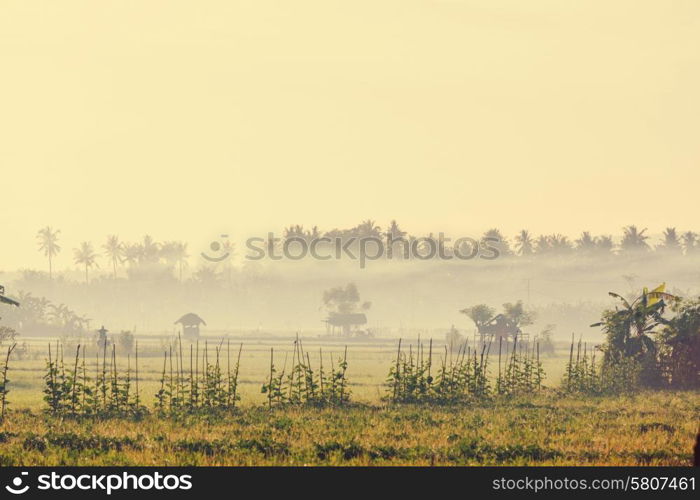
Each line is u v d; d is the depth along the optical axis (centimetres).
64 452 5878
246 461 5559
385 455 5850
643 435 6569
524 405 8638
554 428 6944
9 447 6053
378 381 11688
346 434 6512
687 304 10831
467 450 5953
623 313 10912
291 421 7212
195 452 5869
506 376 9888
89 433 6581
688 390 10338
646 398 9412
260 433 6556
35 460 5638
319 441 6212
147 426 6988
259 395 9606
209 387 8288
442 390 8956
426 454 5834
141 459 5625
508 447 6003
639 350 10744
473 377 9400
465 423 7212
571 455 5838
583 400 9194
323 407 8275
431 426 7056
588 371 10525
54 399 7750
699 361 10475
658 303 10931
